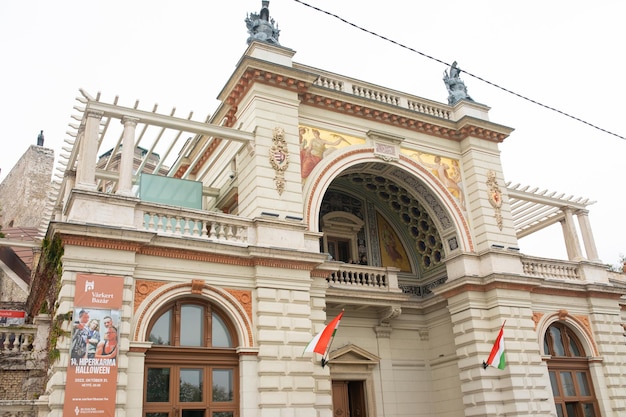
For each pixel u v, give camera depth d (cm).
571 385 2136
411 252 2402
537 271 2211
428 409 2133
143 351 1398
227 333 1571
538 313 2122
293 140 1830
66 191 1984
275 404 1489
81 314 1338
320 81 2033
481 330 1975
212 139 2161
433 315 2225
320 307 1719
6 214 4356
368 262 2303
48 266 1614
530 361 1966
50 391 1320
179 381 1462
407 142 2138
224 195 1970
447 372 2116
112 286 1395
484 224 2111
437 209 2177
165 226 1541
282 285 1617
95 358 1320
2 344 1698
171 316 1516
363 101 2034
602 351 2225
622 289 2386
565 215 2503
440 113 2278
